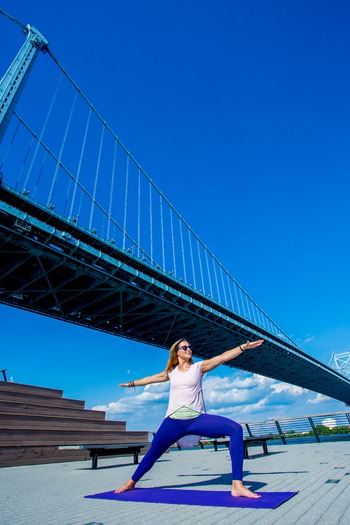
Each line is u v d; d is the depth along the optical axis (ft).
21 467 30.71
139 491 11.01
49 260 77.61
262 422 44.19
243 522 6.48
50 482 16.65
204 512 7.52
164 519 7.07
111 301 97.40
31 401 39.29
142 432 50.49
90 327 107.76
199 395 10.04
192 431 9.78
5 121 67.36
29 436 35.37
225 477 13.96
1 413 34.65
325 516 6.63
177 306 100.22
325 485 10.34
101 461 35.83
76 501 10.10
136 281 90.58
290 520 6.46
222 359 10.05
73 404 43.93
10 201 65.57
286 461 19.81
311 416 41.81
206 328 118.62
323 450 26.58
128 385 11.33
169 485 12.49
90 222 98.94
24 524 7.22
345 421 39.81
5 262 77.66
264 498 8.45
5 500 11.03
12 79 74.23
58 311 99.86
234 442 9.33
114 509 8.46
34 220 64.39
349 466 14.94
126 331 115.85
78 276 81.66
